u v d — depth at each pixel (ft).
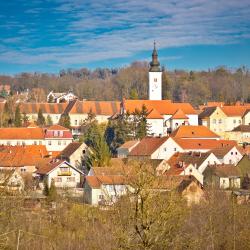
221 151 461.37
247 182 377.91
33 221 229.86
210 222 196.85
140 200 138.82
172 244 135.85
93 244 187.62
